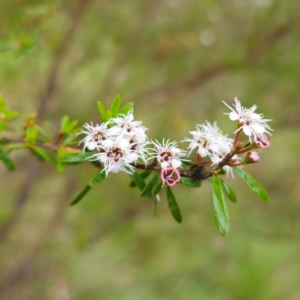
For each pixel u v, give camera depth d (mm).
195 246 797
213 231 797
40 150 329
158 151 278
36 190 826
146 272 837
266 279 708
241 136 644
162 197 792
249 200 812
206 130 281
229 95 750
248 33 696
